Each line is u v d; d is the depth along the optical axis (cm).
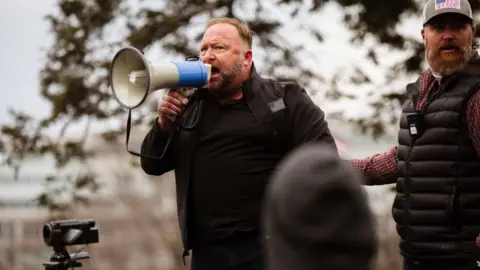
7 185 4478
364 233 89
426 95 402
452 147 388
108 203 4741
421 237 397
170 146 416
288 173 91
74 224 493
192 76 379
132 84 388
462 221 388
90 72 1134
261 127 400
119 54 383
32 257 4447
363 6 1042
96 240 498
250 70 413
